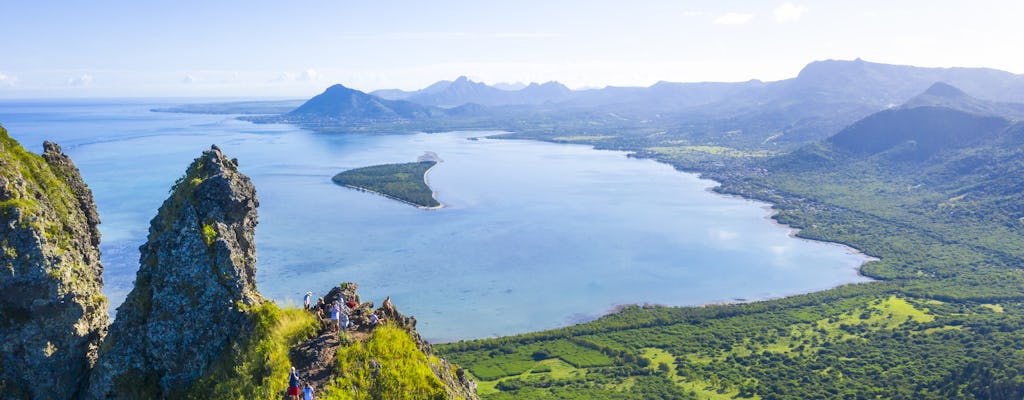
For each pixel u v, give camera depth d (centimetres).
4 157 4644
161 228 5116
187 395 4588
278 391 4425
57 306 4544
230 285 4881
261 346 4675
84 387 4725
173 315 4747
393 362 4884
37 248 4472
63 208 4959
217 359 4741
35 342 4509
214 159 5362
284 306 5241
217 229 4994
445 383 5328
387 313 5659
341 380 4541
